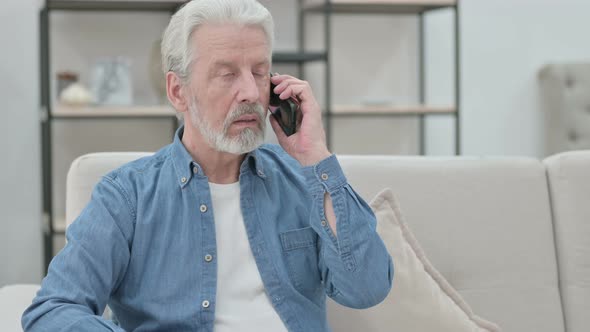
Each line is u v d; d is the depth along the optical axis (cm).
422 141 413
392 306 168
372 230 148
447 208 181
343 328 167
